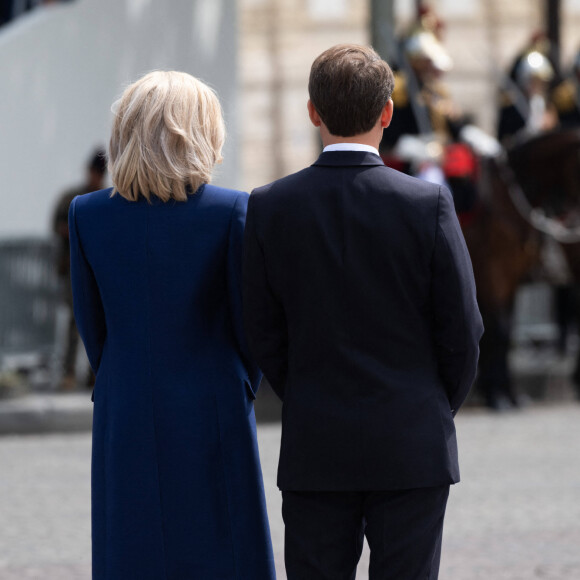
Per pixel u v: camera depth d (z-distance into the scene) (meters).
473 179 37.34
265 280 11.80
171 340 12.30
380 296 11.45
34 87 42.91
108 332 12.60
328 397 11.46
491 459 30.31
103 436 12.49
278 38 49.28
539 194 38.03
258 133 49.16
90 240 12.55
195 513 12.21
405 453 11.30
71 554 21.25
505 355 38.91
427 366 11.60
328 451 11.39
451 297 11.48
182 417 12.21
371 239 11.46
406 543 11.40
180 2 44.53
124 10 43.88
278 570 19.72
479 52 49.66
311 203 11.62
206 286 12.36
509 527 23.03
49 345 40.97
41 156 43.06
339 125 11.80
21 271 40.66
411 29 38.38
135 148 12.30
